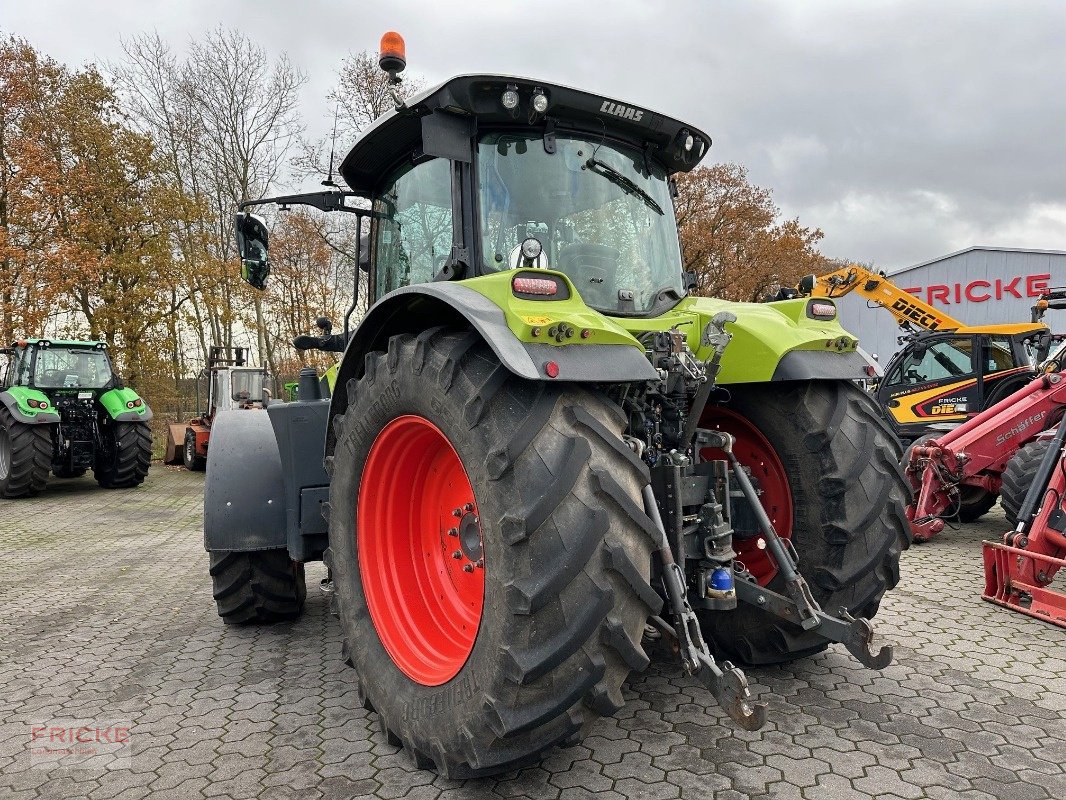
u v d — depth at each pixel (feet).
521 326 6.29
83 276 56.29
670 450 8.26
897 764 7.75
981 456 18.45
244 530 11.46
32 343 36.68
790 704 9.27
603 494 6.31
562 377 6.17
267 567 12.25
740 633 9.95
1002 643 11.43
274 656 11.75
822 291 37.37
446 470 8.48
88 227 57.57
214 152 71.26
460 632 8.11
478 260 8.66
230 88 70.90
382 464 8.59
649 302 9.78
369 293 11.64
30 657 12.02
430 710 7.24
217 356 46.21
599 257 9.39
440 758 7.07
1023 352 28.35
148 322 60.23
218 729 9.09
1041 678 10.03
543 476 6.22
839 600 9.11
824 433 9.07
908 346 31.27
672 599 7.15
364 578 8.73
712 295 90.48
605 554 6.22
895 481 9.24
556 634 6.13
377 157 10.64
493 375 6.69
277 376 71.77
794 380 9.37
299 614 13.79
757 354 8.95
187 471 45.75
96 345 38.68
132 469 36.81
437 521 8.67
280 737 8.81
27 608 15.24
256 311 73.31
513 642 6.21
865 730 8.54
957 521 21.70
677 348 7.78
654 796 7.19
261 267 11.38
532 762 6.72
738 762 7.84
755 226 91.15
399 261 10.65
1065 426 13.53
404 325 8.72
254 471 11.77
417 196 10.12
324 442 10.84
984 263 79.92
